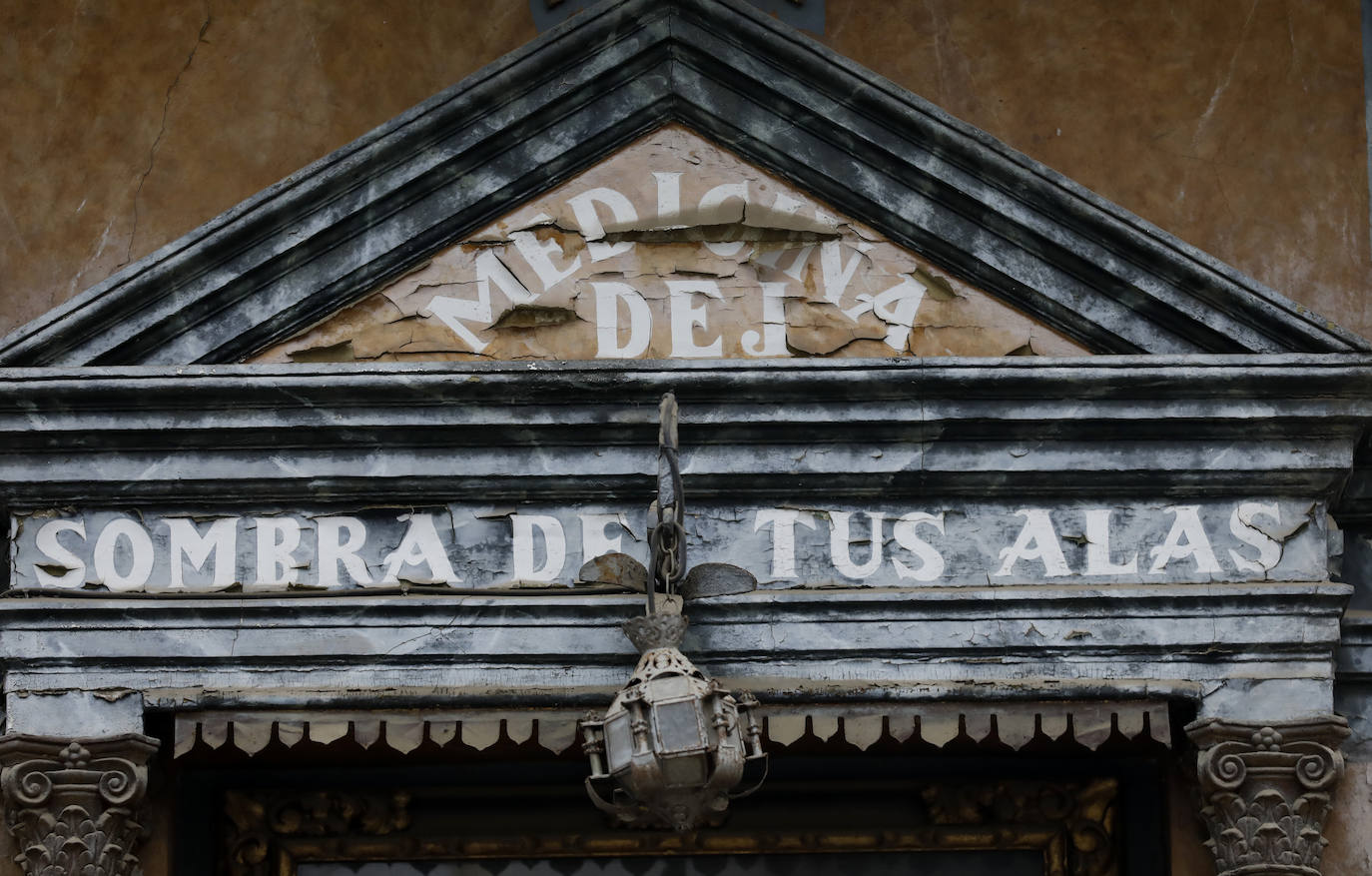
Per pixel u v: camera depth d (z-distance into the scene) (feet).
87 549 28.25
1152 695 27.84
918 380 28.12
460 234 29.14
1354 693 29.17
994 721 27.71
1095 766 29.91
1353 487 29.50
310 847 29.55
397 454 28.40
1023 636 28.04
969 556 28.43
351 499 28.45
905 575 28.32
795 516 28.53
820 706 27.73
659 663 26.11
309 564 28.25
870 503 28.60
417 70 33.09
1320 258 32.30
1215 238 32.37
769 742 27.96
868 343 28.89
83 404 28.17
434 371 28.04
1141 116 32.96
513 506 28.48
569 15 33.19
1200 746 27.91
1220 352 28.91
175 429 28.19
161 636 27.94
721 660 27.99
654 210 29.17
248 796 29.60
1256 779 27.76
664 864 29.78
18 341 28.37
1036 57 33.17
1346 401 28.43
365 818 29.66
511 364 28.12
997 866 29.84
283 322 28.81
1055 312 28.99
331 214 28.84
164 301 28.71
